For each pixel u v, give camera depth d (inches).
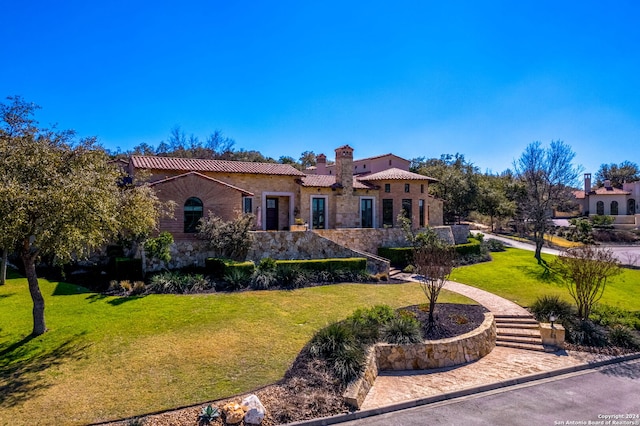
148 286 698.8
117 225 532.4
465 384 459.8
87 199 439.2
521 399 430.0
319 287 781.3
